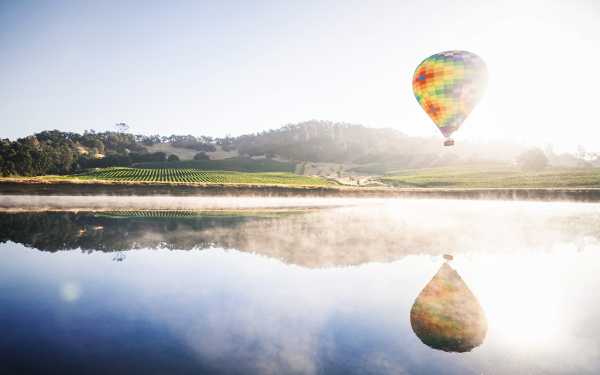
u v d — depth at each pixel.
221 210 23.00
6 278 7.44
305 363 4.18
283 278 7.63
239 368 4.02
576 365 4.32
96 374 3.87
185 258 9.41
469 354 4.52
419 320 5.50
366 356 4.38
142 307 5.90
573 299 6.60
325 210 24.33
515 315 5.80
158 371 3.94
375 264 8.91
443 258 9.63
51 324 5.20
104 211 21.06
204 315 5.60
